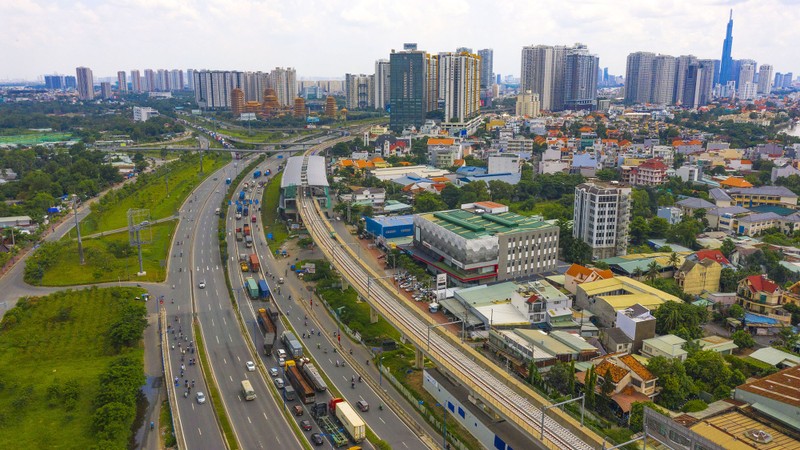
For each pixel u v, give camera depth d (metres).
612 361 168.75
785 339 194.00
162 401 167.75
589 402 152.25
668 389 157.00
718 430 131.62
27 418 156.62
